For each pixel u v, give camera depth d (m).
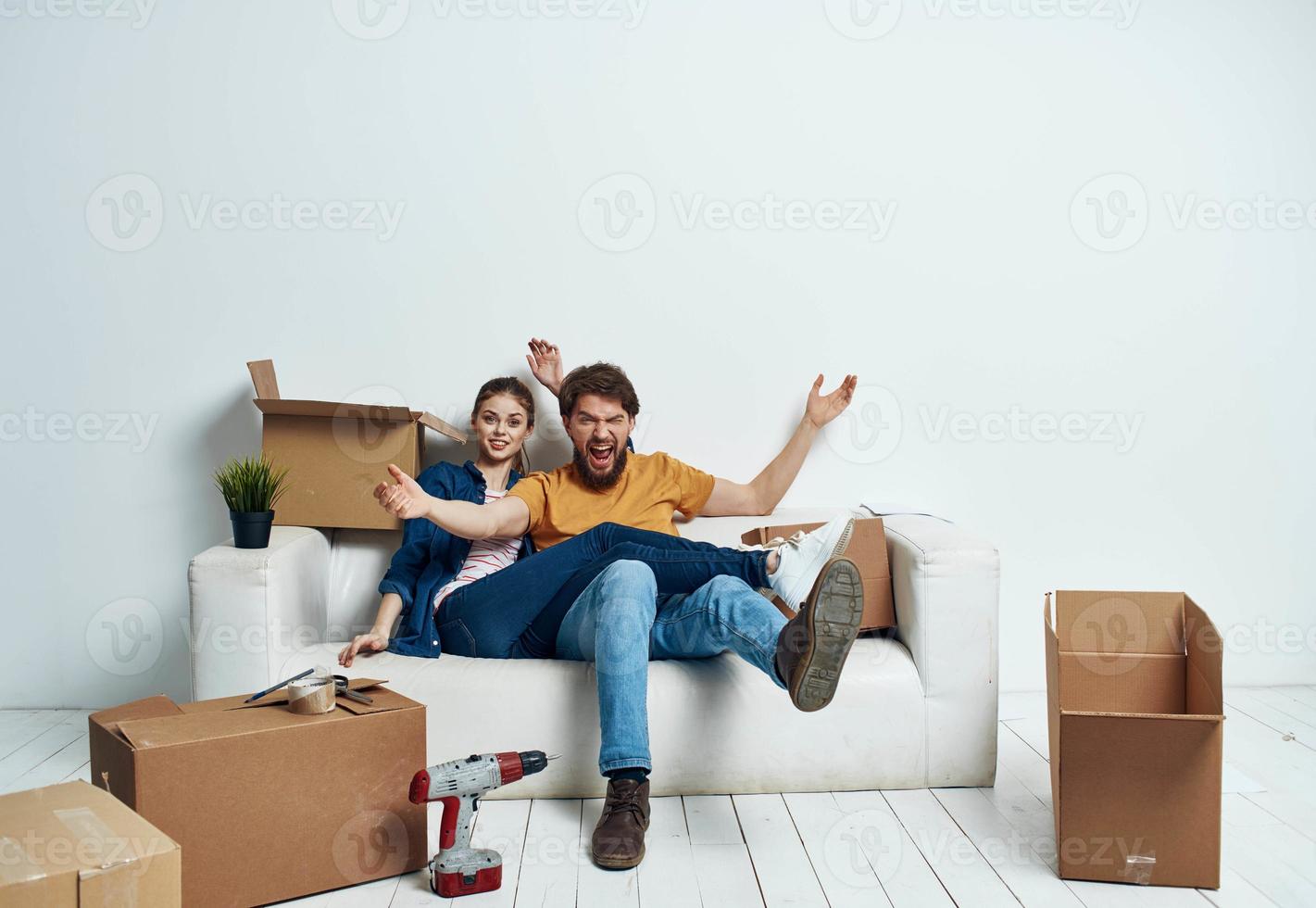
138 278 2.56
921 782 2.04
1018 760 2.22
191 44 2.55
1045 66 2.68
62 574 2.59
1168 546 2.75
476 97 2.59
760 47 2.63
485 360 2.61
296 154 2.57
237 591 1.95
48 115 2.54
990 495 2.71
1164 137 2.71
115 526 2.59
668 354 2.64
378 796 1.66
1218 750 1.60
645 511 2.33
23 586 2.59
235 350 2.58
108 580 2.60
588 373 2.31
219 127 2.56
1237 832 1.84
